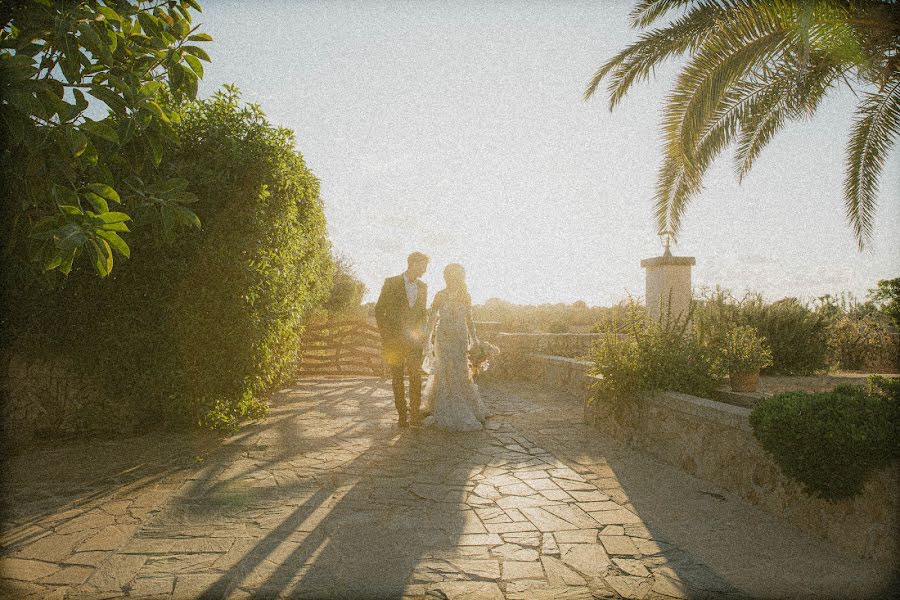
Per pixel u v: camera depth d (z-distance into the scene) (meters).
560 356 10.79
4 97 2.69
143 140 3.71
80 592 2.46
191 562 2.77
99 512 3.46
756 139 8.36
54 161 3.09
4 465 4.51
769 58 6.12
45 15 2.89
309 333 11.52
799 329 7.40
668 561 2.82
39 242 3.01
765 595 2.46
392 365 6.06
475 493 3.87
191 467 4.46
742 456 3.80
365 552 2.90
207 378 5.75
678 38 6.56
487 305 19.03
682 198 8.78
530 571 2.70
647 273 9.24
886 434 2.73
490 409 7.40
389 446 5.23
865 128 7.59
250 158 5.71
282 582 2.57
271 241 6.22
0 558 2.80
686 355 5.29
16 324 5.28
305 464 4.58
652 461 4.76
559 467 4.54
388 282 6.13
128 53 3.52
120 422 5.70
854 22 5.48
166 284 5.47
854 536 2.92
